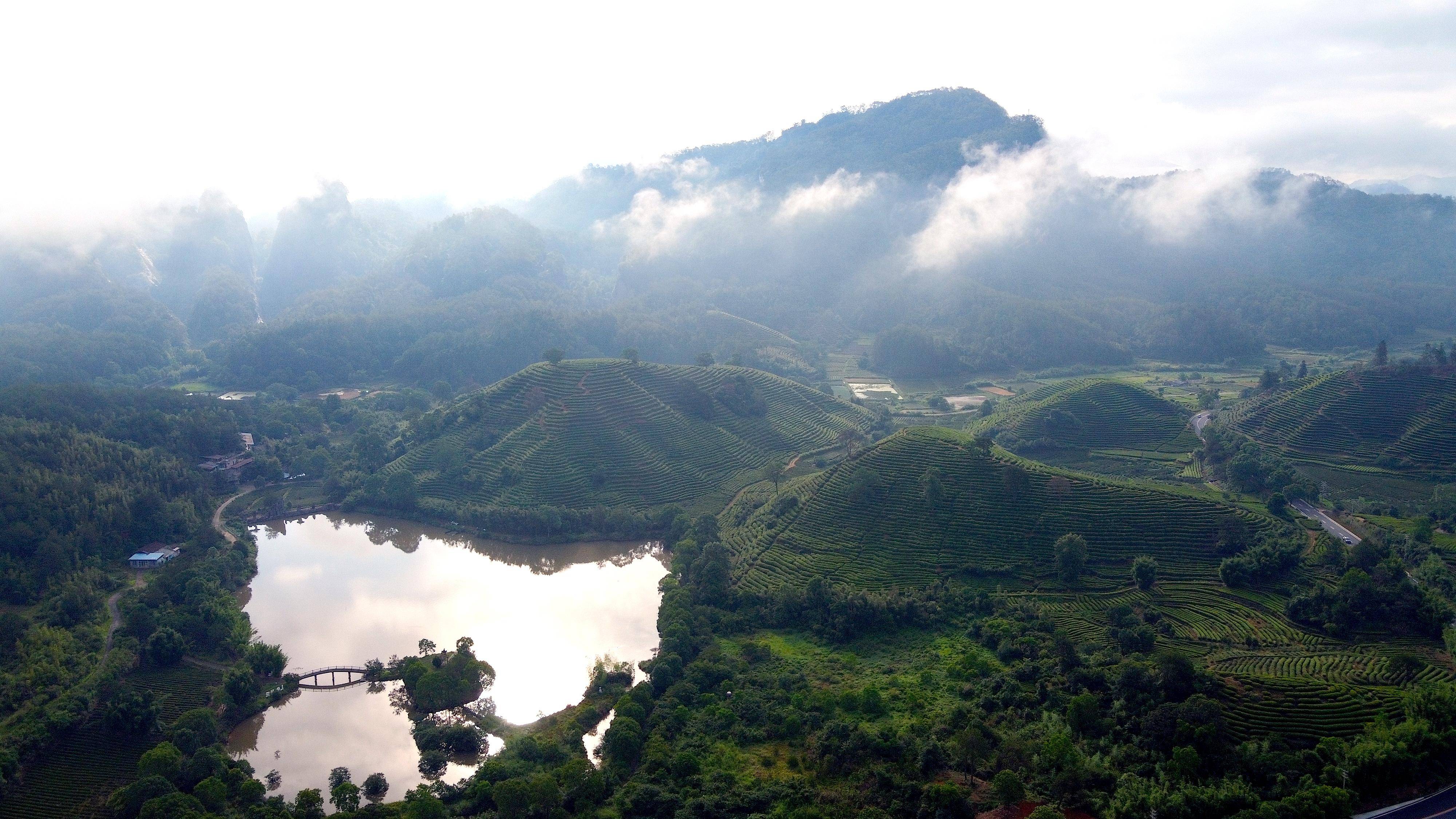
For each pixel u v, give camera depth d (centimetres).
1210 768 9694
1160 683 10838
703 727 11775
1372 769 9238
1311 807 8719
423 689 13162
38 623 14275
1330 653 12175
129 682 13650
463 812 10419
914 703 11894
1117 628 13388
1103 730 10681
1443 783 9225
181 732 11912
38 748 11869
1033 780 9981
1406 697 10375
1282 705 10419
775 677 12962
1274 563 14300
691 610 14975
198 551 18288
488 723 12812
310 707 13575
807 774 10612
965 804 9431
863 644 14025
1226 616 13612
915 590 15138
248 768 11769
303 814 10494
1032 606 14162
